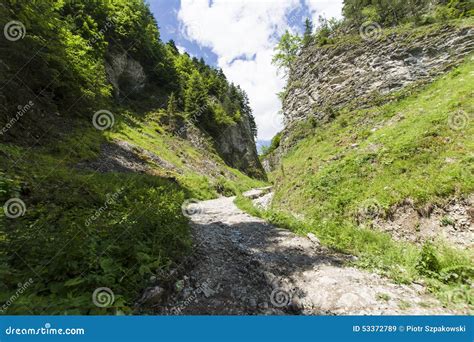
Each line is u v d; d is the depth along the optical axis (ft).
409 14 99.35
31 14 52.90
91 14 136.05
